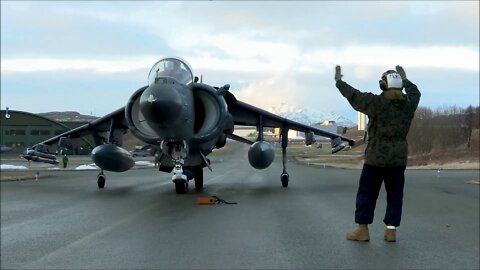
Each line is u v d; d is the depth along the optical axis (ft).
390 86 18.11
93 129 56.90
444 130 210.59
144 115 36.58
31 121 198.29
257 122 59.31
